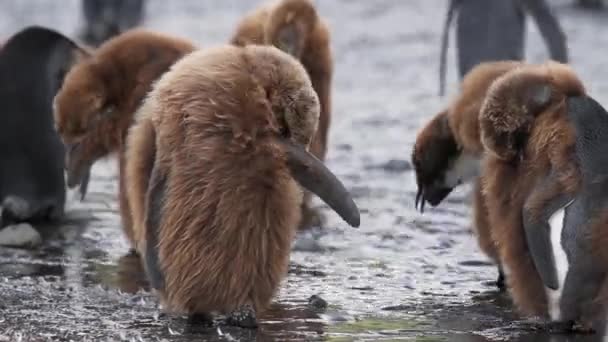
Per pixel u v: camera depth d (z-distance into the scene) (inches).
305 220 1651.1
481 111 1177.4
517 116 1152.2
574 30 3452.3
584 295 1111.0
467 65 2362.2
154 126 1122.0
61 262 1439.5
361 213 1721.2
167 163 1098.1
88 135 1443.2
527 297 1168.2
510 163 1170.0
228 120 1075.9
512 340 1130.7
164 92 1103.6
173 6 4146.2
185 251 1091.3
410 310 1245.1
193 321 1143.6
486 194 1203.2
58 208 1673.2
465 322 1197.7
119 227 1637.6
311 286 1337.4
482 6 2322.8
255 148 1077.1
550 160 1125.7
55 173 1658.5
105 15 3376.0
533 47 3284.9
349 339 1126.4
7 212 1644.9
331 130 2373.3
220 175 1077.8
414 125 2421.3
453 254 1505.9
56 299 1262.3
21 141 1637.6
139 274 1381.6
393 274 1402.6
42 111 1637.6
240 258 1089.4
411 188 1889.8
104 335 1120.8
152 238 1111.0
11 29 3580.2
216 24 3703.3
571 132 1120.8
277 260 1108.5
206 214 1082.1
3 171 1648.6
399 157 2110.0
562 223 1107.9
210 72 1088.8
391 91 2822.3
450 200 1812.3
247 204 1079.6
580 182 1105.4
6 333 1127.0
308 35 1636.3
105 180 1982.0
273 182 1083.9
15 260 1445.6
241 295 1106.7
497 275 1406.3
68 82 1443.2
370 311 1238.3
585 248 1096.8
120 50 1445.6
